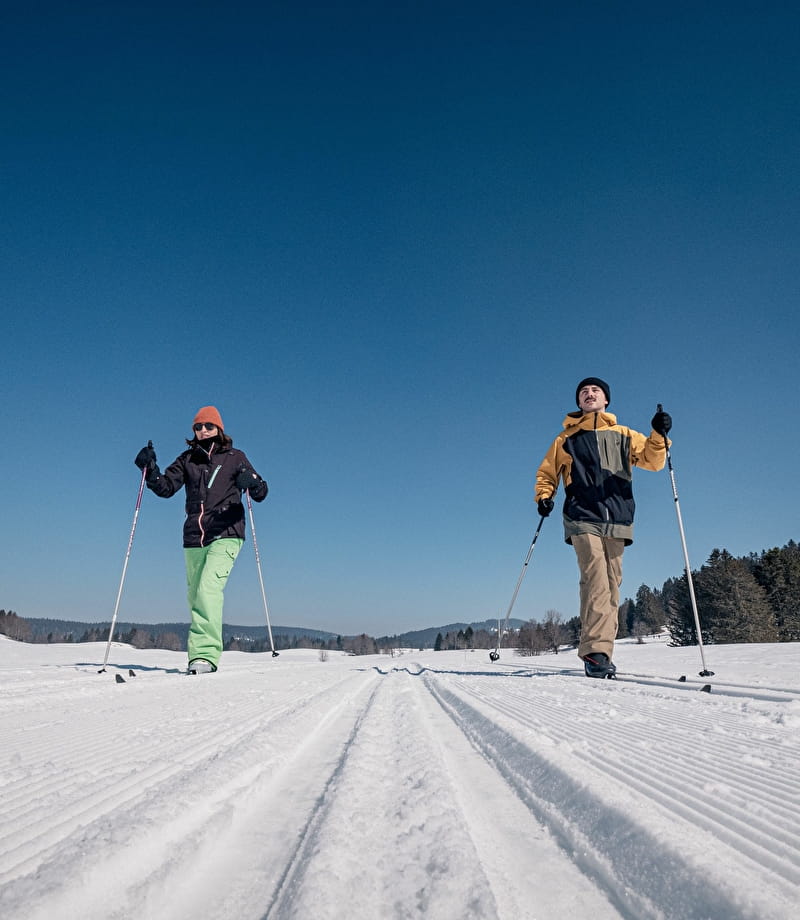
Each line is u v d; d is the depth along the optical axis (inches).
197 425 232.2
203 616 214.2
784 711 98.0
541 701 109.2
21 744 69.2
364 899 29.5
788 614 1839.3
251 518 316.5
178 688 141.4
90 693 130.7
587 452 212.4
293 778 55.7
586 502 207.8
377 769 57.0
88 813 41.1
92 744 68.2
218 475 229.1
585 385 223.8
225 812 42.6
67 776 52.3
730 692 134.8
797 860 32.9
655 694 126.4
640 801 42.6
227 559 223.8
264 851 38.0
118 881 30.6
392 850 35.9
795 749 64.7
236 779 50.9
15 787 48.8
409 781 52.3
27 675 182.7
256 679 173.0
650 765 55.4
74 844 33.7
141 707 104.6
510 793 52.5
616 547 208.7
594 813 41.8
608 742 66.9
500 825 44.1
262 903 30.8
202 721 85.0
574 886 33.7
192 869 34.4
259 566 319.6
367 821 41.0
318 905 28.4
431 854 35.1
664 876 31.3
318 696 117.8
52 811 41.8
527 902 31.7
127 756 60.6
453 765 63.2
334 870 32.4
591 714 91.7
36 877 29.0
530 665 300.7
